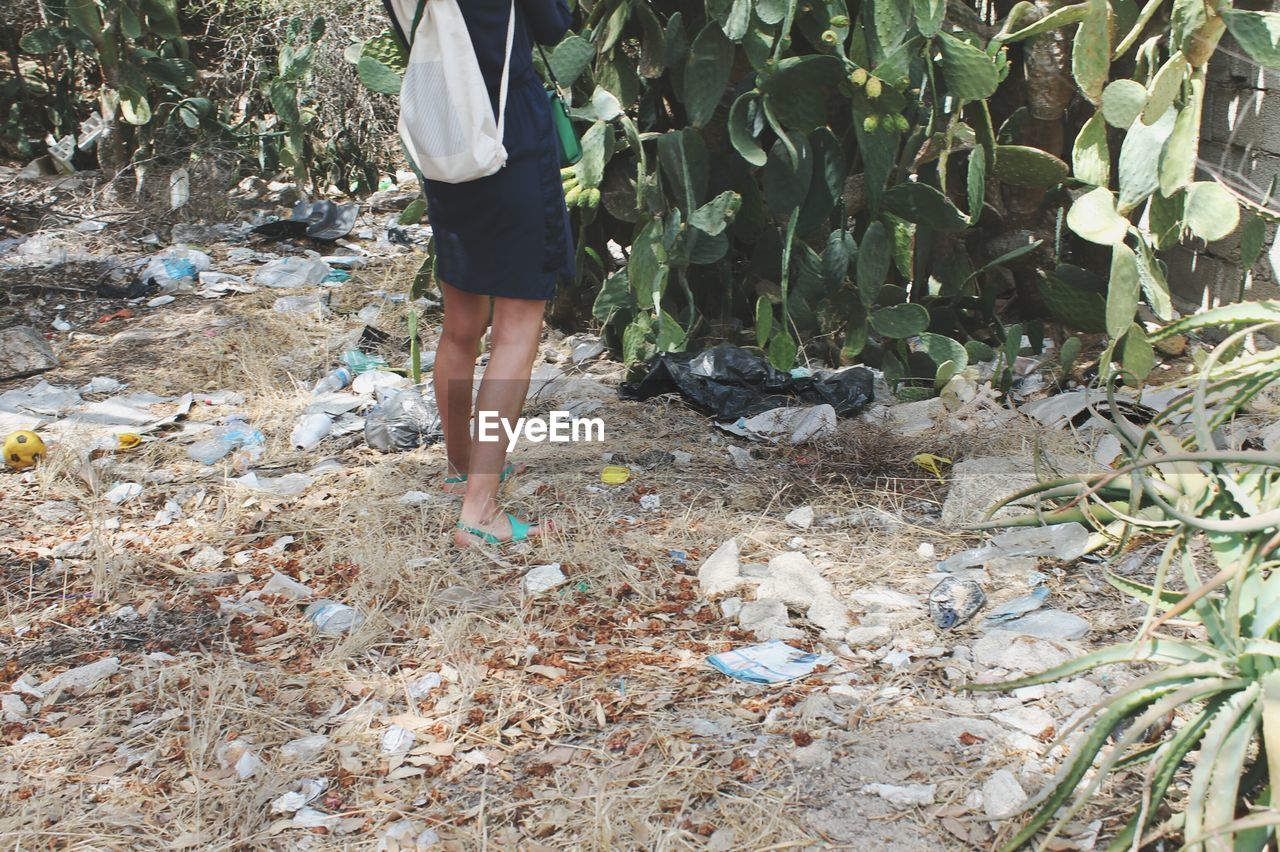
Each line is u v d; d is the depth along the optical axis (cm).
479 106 296
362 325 545
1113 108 370
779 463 394
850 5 441
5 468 400
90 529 357
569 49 414
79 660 286
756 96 413
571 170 436
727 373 439
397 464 398
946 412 416
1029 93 447
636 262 432
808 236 457
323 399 464
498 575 320
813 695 259
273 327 539
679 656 280
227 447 417
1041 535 329
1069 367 428
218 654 287
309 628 297
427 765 242
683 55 429
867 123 406
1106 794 224
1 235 684
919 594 308
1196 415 215
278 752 248
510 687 269
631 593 312
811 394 433
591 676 271
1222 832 168
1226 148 462
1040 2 434
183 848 220
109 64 712
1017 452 380
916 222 424
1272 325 224
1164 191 367
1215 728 187
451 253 323
